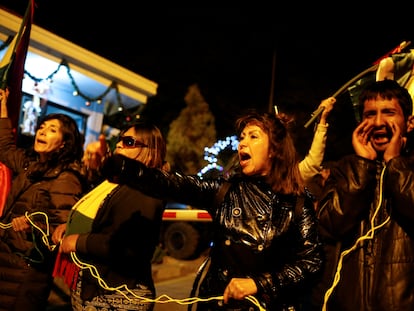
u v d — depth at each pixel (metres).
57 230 2.95
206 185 2.31
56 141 3.37
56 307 4.97
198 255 10.16
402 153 2.39
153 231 2.74
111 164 2.09
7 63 4.02
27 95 6.96
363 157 2.34
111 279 2.66
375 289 2.16
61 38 6.50
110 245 2.63
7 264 3.27
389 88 2.40
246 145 2.26
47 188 3.28
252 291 1.99
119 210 2.71
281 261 2.16
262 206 2.19
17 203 3.34
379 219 2.28
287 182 2.24
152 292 2.81
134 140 2.77
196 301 2.16
